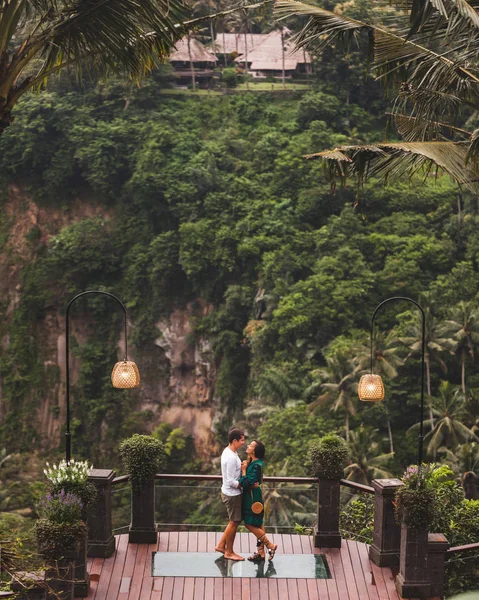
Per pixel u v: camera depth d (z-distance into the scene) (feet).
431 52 30.35
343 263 185.26
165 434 201.05
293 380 169.07
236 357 196.95
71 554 25.80
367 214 207.62
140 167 216.54
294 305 178.29
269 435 153.38
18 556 21.49
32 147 224.33
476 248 190.60
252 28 277.85
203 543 32.22
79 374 213.87
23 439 210.38
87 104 232.53
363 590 28.50
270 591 28.30
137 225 221.46
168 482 131.95
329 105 230.89
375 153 31.42
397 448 160.56
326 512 31.94
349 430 148.05
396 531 30.32
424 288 185.98
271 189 215.51
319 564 30.40
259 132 230.07
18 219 228.63
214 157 222.28
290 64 253.03
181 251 206.59
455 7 25.90
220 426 196.24
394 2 30.86
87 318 218.59
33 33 25.27
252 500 30.19
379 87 238.07
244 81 250.98
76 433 209.87
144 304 214.69
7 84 24.68
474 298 176.35
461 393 155.33
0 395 214.28
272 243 199.93
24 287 221.46
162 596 27.86
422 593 27.96
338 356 153.07
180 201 216.74
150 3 24.63
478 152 27.84
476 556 31.32
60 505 26.61
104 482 30.53
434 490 28.14
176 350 209.56
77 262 218.18
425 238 193.98
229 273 205.26
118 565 30.09
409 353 161.58
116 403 211.41
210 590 28.32
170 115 231.30
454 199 207.21
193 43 251.39
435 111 31.04
